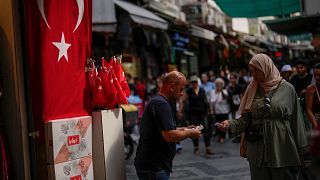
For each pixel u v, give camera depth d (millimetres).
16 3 4117
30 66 4062
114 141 4691
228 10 16594
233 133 4449
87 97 4613
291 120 4312
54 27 4230
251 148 4379
